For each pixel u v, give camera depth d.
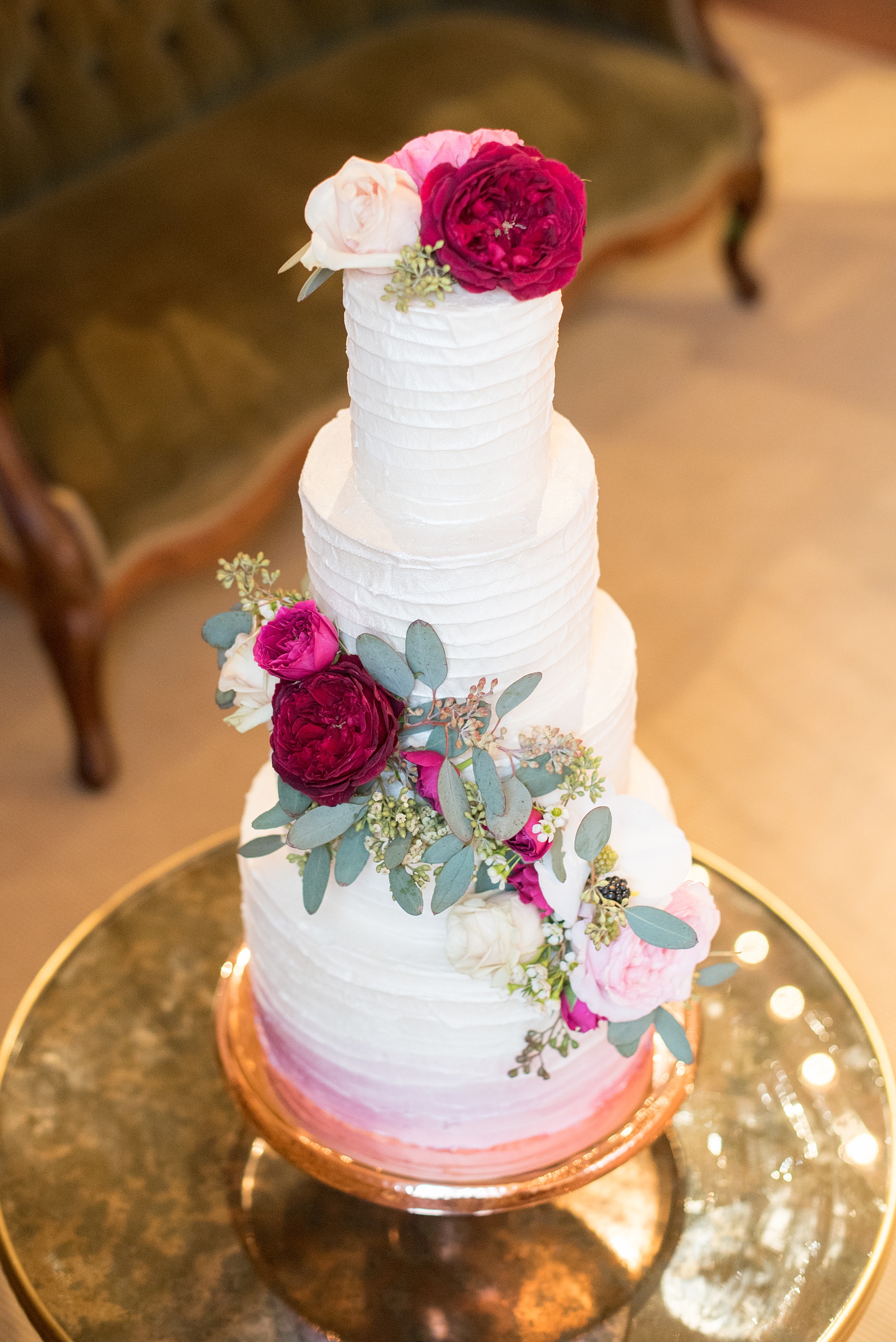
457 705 1.25
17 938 2.57
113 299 2.92
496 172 1.05
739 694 3.03
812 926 2.55
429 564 1.19
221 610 3.28
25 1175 1.56
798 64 5.55
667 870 1.31
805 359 4.07
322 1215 1.53
